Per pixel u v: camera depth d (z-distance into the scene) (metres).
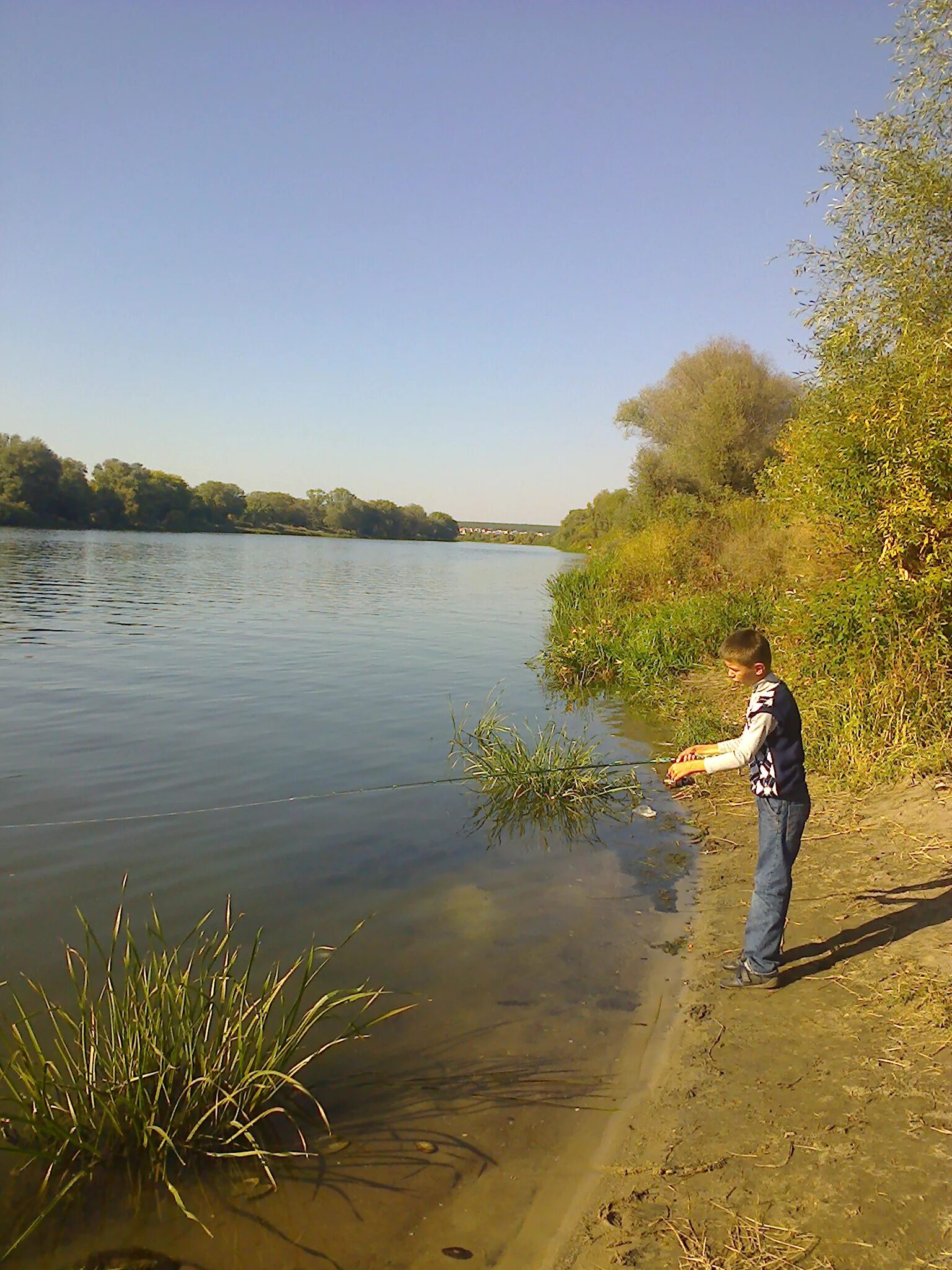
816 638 8.11
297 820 6.86
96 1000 4.03
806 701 8.05
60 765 8.16
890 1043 3.67
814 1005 4.05
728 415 29.12
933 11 7.96
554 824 7.01
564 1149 3.19
